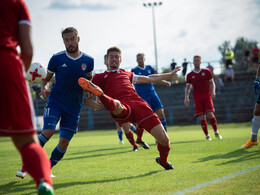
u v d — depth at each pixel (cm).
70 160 900
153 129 561
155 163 722
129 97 586
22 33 346
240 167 590
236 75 3772
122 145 1399
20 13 352
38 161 320
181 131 2483
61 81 629
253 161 652
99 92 494
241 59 3944
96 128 3584
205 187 441
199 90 1316
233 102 3559
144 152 985
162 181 502
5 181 607
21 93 332
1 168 809
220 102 3600
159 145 581
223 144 1041
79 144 1648
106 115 3784
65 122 631
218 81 3619
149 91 1190
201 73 1310
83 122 3756
